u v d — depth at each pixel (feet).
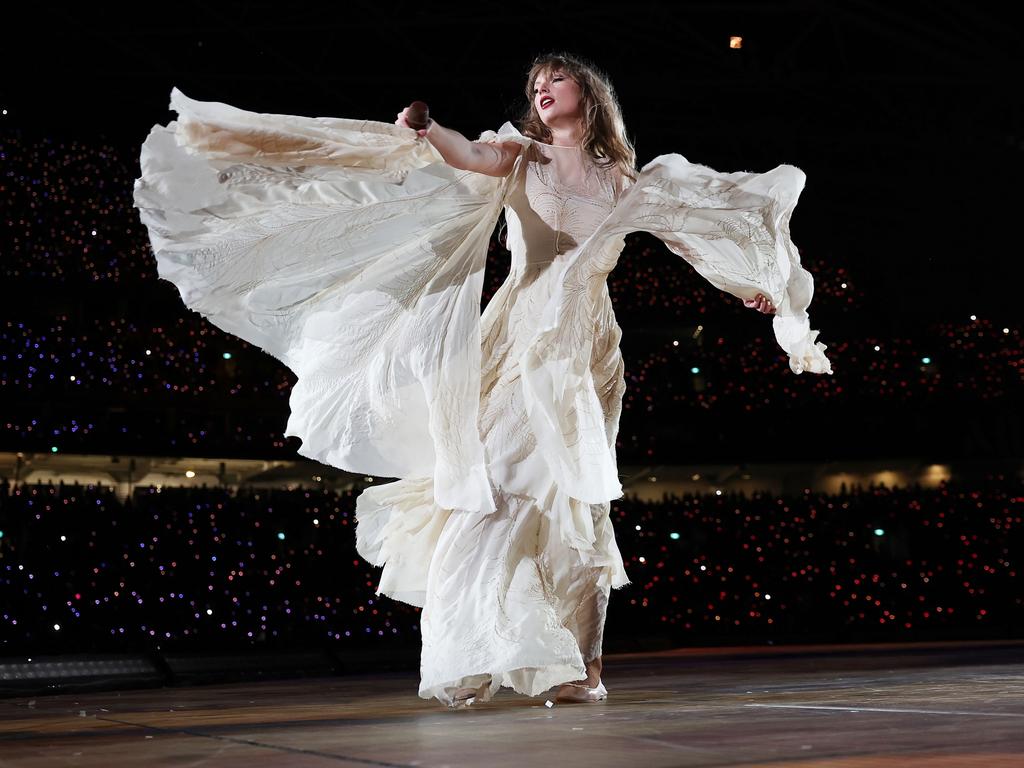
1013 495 53.67
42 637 38.60
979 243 61.46
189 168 9.70
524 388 9.65
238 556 43.45
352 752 5.54
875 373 60.75
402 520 10.16
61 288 51.90
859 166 62.54
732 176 9.84
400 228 10.12
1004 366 59.72
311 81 55.77
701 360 61.41
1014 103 56.03
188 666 27.25
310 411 10.07
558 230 10.16
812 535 52.24
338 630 42.93
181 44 53.31
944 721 6.27
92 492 44.50
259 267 9.90
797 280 10.25
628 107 59.26
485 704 9.24
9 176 51.70
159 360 52.47
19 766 5.29
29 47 52.03
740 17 52.39
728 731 6.02
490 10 51.67
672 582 50.47
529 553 9.38
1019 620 51.19
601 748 5.41
